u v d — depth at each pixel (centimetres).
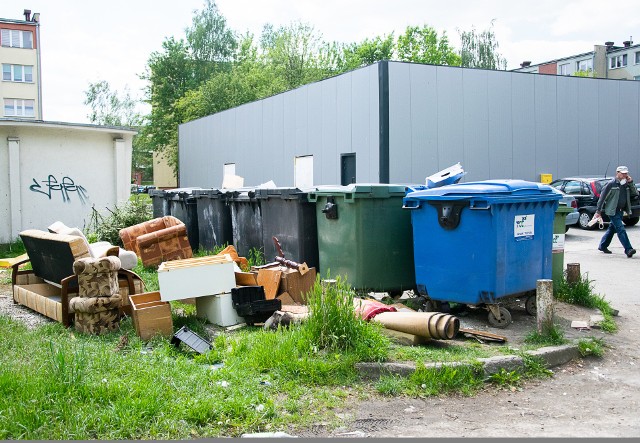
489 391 523
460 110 1886
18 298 839
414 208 726
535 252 731
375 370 532
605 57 6144
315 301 581
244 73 5103
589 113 2167
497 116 1964
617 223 1338
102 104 7588
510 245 693
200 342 597
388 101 1753
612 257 1341
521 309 774
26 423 400
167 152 5419
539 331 627
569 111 2125
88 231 1500
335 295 574
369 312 636
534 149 2048
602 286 1012
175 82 5450
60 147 1619
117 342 616
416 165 1809
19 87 6316
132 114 7606
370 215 795
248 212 1062
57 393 438
